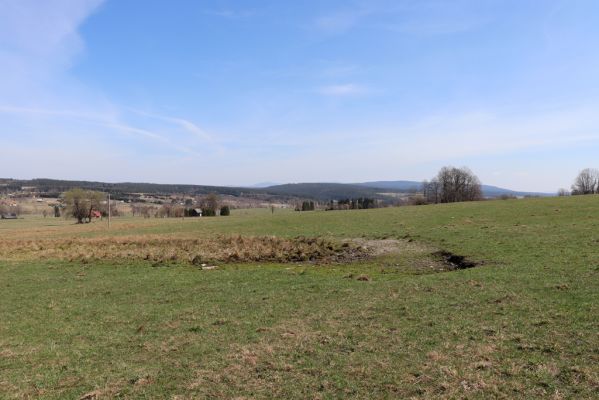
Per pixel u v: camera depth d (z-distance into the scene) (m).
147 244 35.34
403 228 37.31
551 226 30.95
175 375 9.00
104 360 10.22
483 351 9.12
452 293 14.31
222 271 22.88
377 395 7.61
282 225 48.62
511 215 40.72
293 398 7.73
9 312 15.80
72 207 102.44
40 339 12.28
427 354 9.17
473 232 31.05
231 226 51.88
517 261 19.56
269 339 10.93
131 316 14.32
